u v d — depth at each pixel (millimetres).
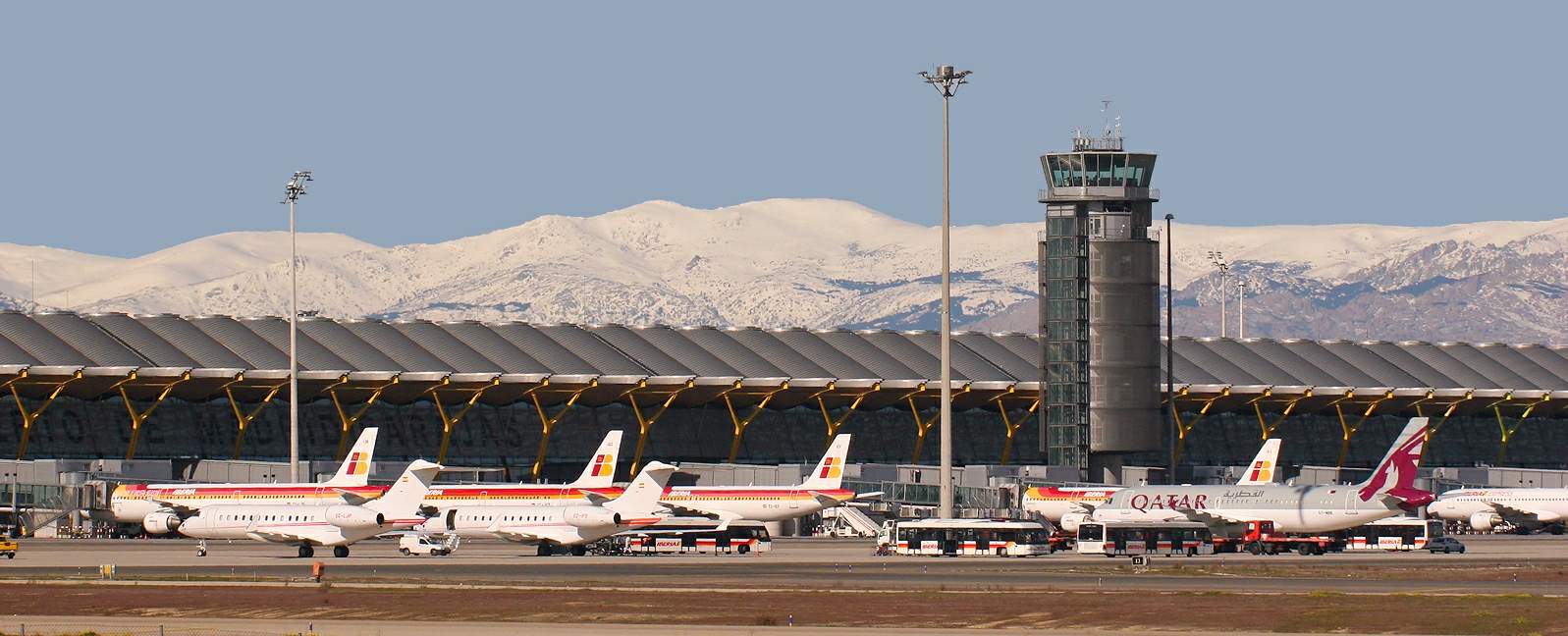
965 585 199875
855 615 165500
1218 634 151375
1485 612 162125
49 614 174000
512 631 155000
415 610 172375
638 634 152125
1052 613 165250
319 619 167875
